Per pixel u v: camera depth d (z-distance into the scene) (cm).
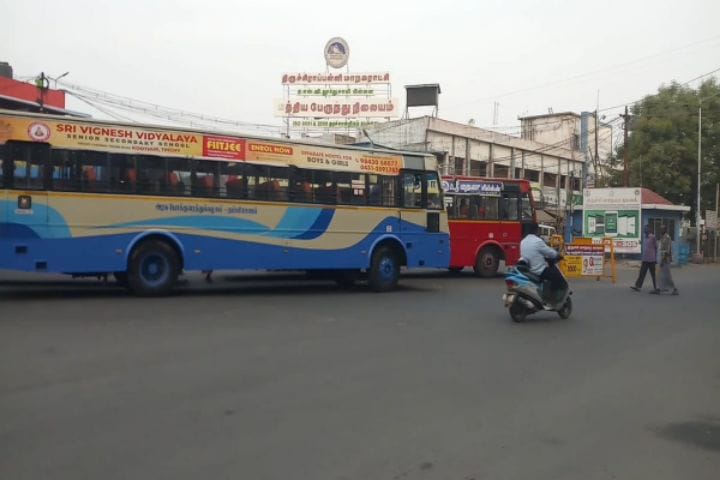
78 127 1170
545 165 4684
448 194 1969
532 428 524
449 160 3909
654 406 597
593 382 682
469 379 680
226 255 1310
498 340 916
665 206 3388
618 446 487
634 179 4041
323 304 1248
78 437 472
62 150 1154
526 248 1134
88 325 916
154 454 443
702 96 4019
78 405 548
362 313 1138
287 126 4034
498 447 478
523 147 4441
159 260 1253
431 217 1605
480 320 1098
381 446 472
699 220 3750
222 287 1516
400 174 1555
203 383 630
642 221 3384
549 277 1125
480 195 2023
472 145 4069
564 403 599
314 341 861
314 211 1420
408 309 1209
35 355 724
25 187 1126
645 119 3988
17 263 1120
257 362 727
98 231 1183
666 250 1642
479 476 423
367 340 881
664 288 1695
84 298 1205
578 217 3722
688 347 901
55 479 398
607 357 816
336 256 1450
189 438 477
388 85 4072
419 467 435
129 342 810
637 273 2459
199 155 1281
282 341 853
